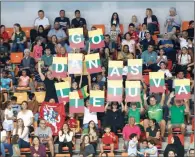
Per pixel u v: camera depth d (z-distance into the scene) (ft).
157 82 102.01
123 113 101.40
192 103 105.29
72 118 101.60
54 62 104.78
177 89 101.14
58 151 99.35
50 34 117.70
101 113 102.83
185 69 110.63
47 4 122.21
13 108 103.45
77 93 101.14
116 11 121.60
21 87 109.19
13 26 122.52
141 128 99.55
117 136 99.71
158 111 100.99
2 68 113.70
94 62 104.37
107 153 98.27
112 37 117.19
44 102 101.24
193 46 114.32
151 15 119.24
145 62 111.55
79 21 118.62
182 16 121.08
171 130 99.76
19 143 99.40
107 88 102.32
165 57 111.96
